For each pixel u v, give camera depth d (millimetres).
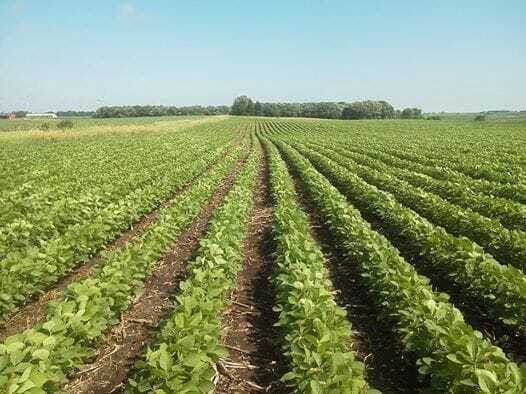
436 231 9336
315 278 7004
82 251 9367
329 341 5121
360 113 147375
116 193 15352
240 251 10281
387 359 6289
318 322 5387
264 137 62312
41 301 8000
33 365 4449
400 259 7738
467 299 7832
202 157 29266
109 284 6594
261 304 8047
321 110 169875
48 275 8117
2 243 9312
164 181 17531
